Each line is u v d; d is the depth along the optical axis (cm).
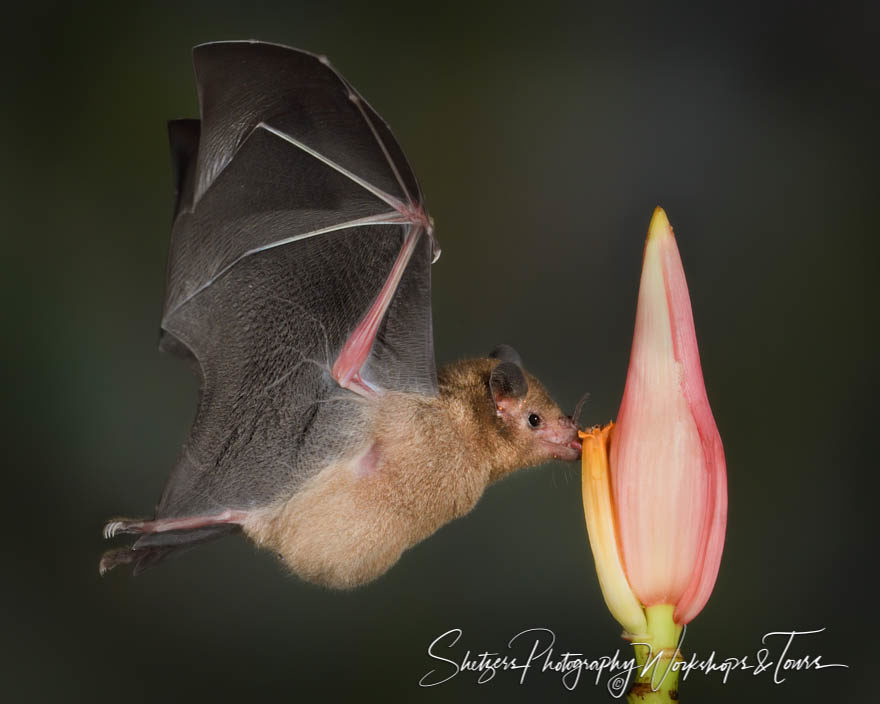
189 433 208
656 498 204
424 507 209
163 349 209
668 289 204
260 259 208
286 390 208
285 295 208
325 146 208
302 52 207
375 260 209
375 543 209
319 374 209
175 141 210
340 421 209
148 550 208
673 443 204
